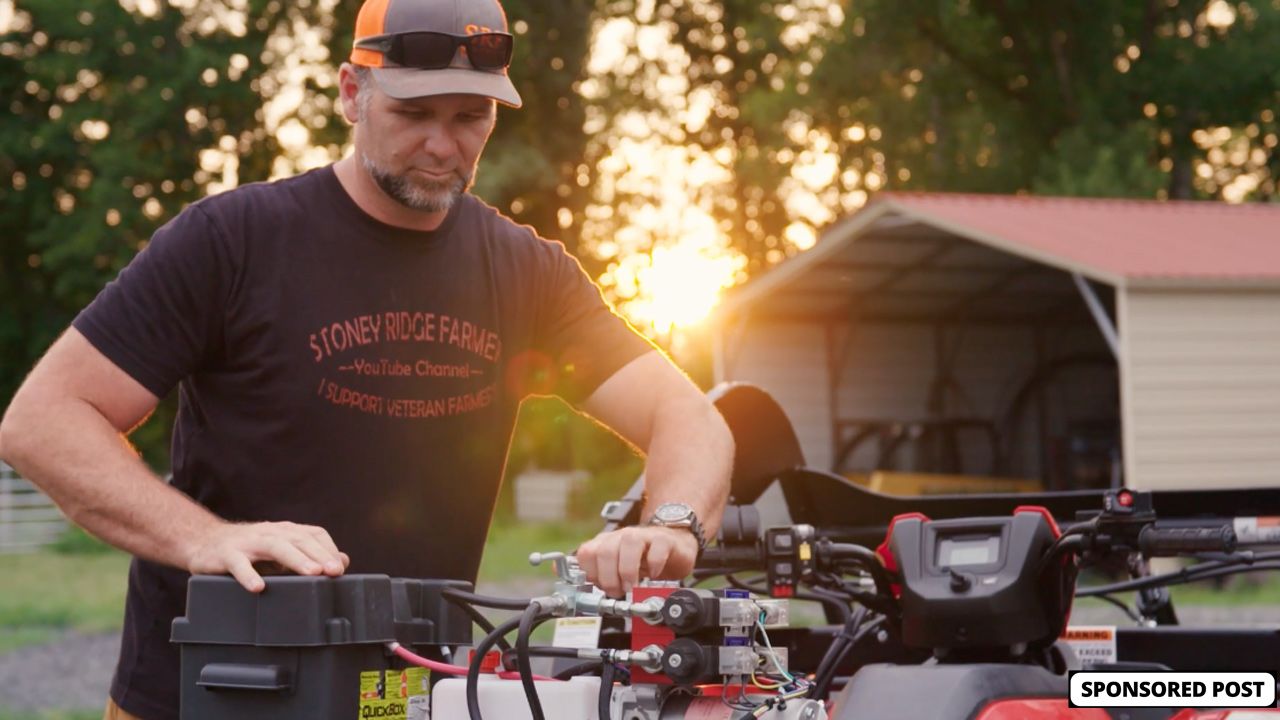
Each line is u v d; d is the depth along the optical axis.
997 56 34.81
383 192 2.82
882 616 3.51
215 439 2.91
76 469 2.59
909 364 25.62
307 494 2.88
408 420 2.93
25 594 17.30
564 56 34.53
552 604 2.24
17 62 36.38
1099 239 18.55
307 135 36.03
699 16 43.09
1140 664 2.79
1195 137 35.41
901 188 36.91
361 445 2.89
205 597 2.30
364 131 2.78
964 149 35.28
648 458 3.04
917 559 2.66
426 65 2.65
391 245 2.92
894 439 24.72
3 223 36.38
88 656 12.16
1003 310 25.78
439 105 2.70
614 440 31.61
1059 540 2.58
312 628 2.23
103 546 24.42
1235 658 3.79
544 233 35.12
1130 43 34.38
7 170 36.38
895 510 3.99
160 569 2.91
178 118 34.88
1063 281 24.00
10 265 37.25
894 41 35.53
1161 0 34.25
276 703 2.25
